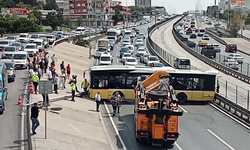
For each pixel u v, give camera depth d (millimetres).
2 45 56188
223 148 20469
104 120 26328
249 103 30359
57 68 46000
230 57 58469
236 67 54156
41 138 19062
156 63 47219
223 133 23453
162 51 65250
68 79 39469
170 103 20312
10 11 140000
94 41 91688
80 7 174000
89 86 32156
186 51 79688
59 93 32188
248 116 25844
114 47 83750
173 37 112625
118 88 31938
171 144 20891
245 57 74500
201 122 26156
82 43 81000
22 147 17906
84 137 21297
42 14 166375
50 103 28156
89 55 64250
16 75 38031
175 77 32312
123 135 22781
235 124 25797
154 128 19422
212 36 119250
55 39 72312
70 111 26859
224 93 34469
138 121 19938
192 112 29312
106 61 51938
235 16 120500
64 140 19781
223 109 30188
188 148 20375
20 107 25562
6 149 17562
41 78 35688
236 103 28453
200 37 119188
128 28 149750
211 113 29062
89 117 26422
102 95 31922
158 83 22031
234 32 117938
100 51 63219
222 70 53312
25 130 20562
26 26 98688
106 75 31859
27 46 53031
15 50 47688
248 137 22656
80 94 32875
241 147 20688
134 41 97438
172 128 19656
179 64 45094
